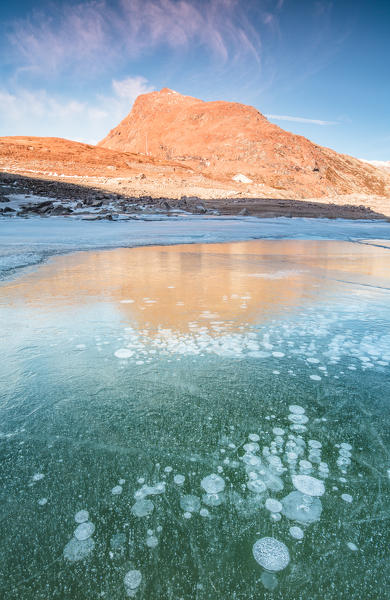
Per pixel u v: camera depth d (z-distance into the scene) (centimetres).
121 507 83
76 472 94
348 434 112
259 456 101
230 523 79
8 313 234
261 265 444
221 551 73
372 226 1305
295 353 173
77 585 67
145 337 192
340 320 224
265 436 110
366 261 490
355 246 704
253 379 146
